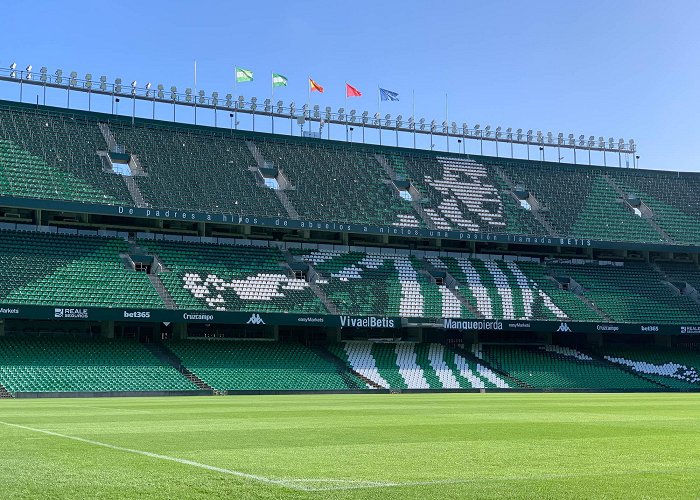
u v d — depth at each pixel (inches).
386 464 663.1
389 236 3666.3
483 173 4089.6
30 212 3093.0
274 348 3029.0
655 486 553.9
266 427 1066.1
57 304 2687.0
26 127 3284.9
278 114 3870.6
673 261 4015.8
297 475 594.9
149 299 2866.6
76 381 2493.8
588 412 1531.7
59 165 3174.2
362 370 3006.9
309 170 3715.6
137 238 3189.0
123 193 3166.8
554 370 3302.2
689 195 4269.2
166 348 2839.6
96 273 2913.4
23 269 2812.5
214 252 3265.3
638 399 2288.4
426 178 3927.2
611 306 3567.9
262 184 3523.6
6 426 1060.5
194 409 1588.3
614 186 4229.8
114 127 3484.3
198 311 2802.7
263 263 3289.9
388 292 3344.0
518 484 558.6
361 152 3951.8
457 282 3526.1
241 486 542.9
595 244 3725.4
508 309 3415.4
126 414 1386.6
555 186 4133.9
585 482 568.7
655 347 3654.0
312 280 3292.3
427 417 1332.4
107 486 539.2
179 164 3444.9
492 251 3828.7
